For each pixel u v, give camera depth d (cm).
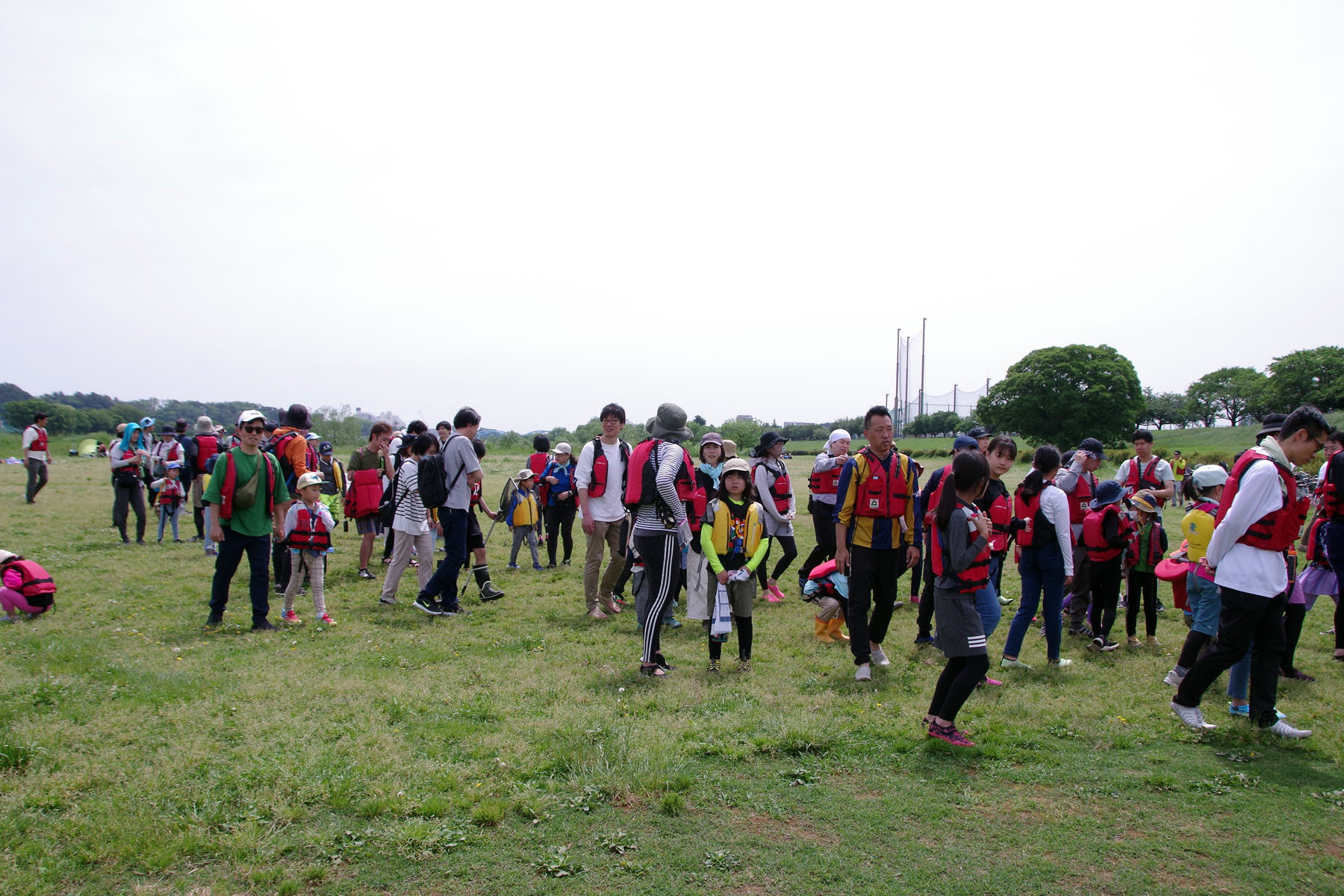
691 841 338
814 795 383
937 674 596
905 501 581
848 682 574
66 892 289
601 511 785
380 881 304
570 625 752
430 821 348
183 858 315
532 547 1090
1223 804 374
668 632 736
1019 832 347
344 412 6781
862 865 319
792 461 4556
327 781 380
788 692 544
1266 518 451
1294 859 323
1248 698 514
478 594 900
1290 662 587
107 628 678
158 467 1249
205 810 347
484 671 583
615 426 794
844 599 680
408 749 424
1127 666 625
